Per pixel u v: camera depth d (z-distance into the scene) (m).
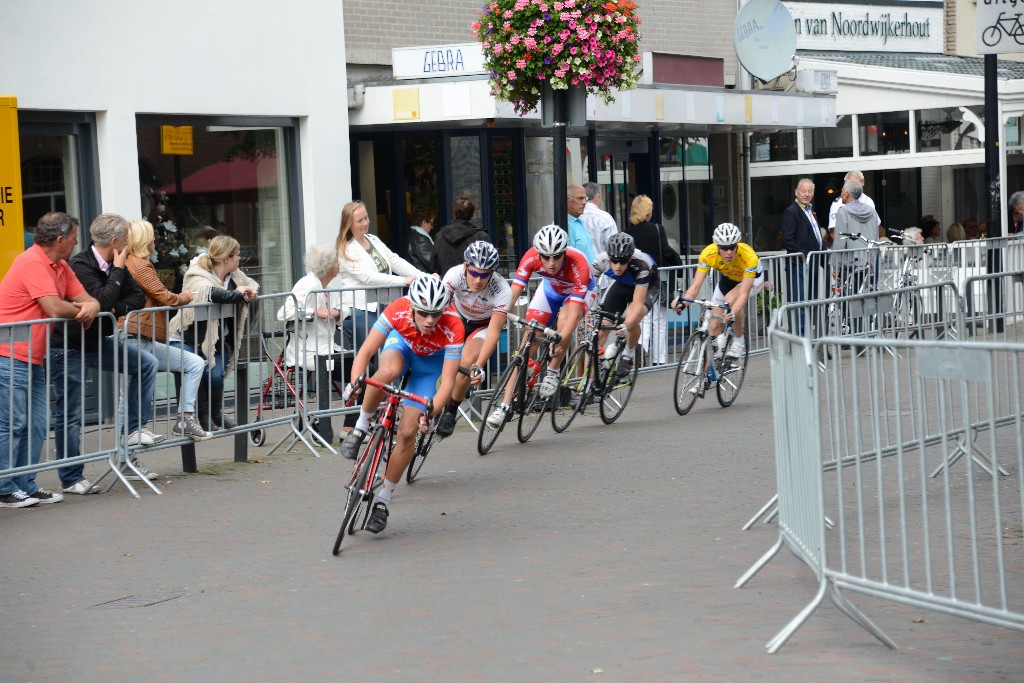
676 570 7.22
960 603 5.34
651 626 6.19
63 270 9.70
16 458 9.49
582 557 7.59
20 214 11.42
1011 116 21.83
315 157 15.30
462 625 6.37
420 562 7.66
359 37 16.12
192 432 10.54
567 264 11.42
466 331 10.59
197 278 10.98
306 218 15.37
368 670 5.74
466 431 12.48
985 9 17.80
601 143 18.84
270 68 14.81
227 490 9.96
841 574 5.80
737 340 13.51
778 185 23.98
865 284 17.27
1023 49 17.70
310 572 7.54
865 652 5.67
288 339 11.62
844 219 18.20
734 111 18.70
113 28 13.38
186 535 8.54
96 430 11.46
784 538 6.66
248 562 7.82
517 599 6.78
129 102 13.55
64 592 7.30
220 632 6.45
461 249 13.68
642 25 20.31
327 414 11.78
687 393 13.12
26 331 9.36
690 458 10.60
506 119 16.08
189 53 14.06
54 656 6.16
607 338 12.42
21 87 12.67
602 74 12.59
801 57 23.64
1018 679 5.25
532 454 11.09
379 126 16.34
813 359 5.86
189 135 14.27
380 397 8.38
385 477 8.31
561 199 12.88
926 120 22.22
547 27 12.45
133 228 10.47
